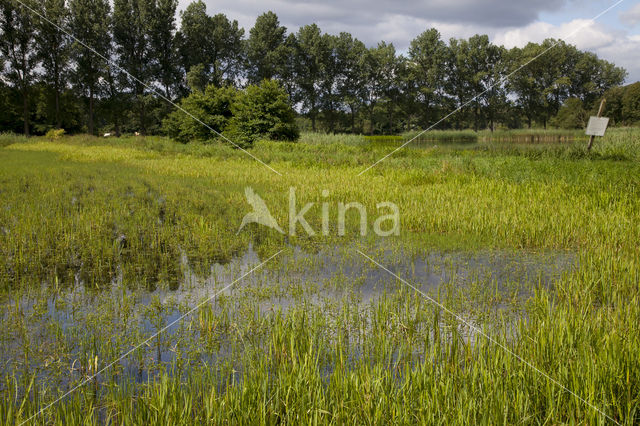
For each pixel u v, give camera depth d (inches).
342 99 2827.3
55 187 471.5
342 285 216.1
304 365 126.0
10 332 163.6
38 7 1894.7
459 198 396.5
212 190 477.1
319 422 109.7
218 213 373.1
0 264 232.2
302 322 162.1
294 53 2711.6
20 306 187.2
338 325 164.6
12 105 2068.2
